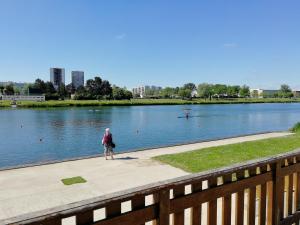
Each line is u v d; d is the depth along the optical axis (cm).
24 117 6569
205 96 19525
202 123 5394
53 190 931
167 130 4362
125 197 206
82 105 11762
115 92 16338
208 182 269
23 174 1119
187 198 249
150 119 6159
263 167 330
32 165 1259
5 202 827
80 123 5272
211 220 273
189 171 1148
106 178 1067
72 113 7981
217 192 275
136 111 9094
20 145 3064
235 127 4797
